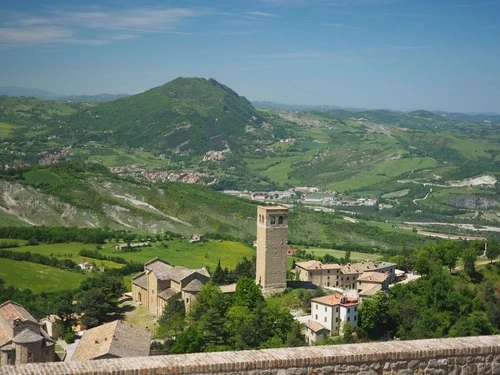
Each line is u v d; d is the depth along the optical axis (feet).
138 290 431.84
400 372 67.51
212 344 286.25
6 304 295.48
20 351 258.57
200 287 381.81
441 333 323.78
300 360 64.08
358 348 67.46
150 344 266.57
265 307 331.98
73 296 409.90
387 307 339.77
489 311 342.64
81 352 240.32
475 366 69.97
